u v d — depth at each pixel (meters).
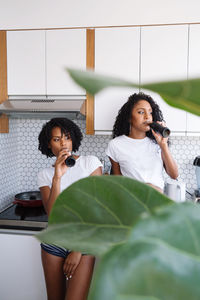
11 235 1.79
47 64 2.03
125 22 1.93
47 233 0.17
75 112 1.89
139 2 1.91
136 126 1.81
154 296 0.09
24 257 1.79
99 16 1.95
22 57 2.05
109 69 1.97
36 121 2.45
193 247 0.10
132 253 0.10
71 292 1.51
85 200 0.19
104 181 0.19
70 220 0.19
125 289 0.09
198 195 2.04
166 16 1.89
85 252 0.15
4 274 1.81
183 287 0.10
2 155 2.17
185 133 1.96
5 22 2.04
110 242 0.17
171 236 0.10
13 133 2.38
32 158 2.50
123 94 1.99
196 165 2.05
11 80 2.08
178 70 1.91
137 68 1.95
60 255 1.57
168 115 1.95
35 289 1.80
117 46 1.95
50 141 1.67
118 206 0.19
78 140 1.79
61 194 0.20
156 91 0.11
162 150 1.77
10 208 2.06
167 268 0.10
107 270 0.09
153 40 1.92
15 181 2.46
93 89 0.10
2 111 1.96
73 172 1.66
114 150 1.88
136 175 1.83
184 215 0.10
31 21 2.01
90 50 1.98
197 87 0.11
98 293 0.09
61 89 2.04
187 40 1.89
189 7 1.87
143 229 0.10
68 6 1.97
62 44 2.00
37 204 2.06
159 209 0.10
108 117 2.03
